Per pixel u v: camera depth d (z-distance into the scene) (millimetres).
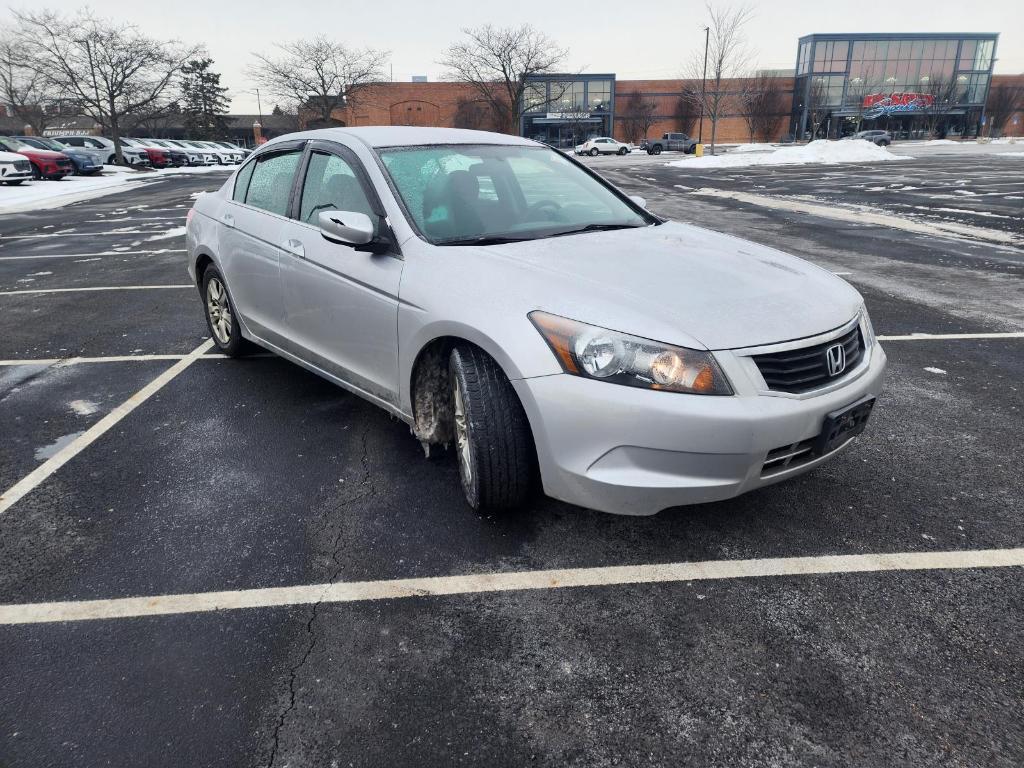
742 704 1833
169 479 3082
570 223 3219
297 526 2701
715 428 2135
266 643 2078
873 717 1780
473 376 2484
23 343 5258
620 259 2697
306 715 1811
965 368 4430
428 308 2590
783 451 2281
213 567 2451
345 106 56938
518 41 55812
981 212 12305
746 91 62500
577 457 2266
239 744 1721
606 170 28547
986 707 1804
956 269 7535
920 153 36781
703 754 1685
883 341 5027
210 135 67750
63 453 3357
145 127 53750
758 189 18047
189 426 3648
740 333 2250
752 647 2039
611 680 1923
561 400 2242
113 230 12297
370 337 2996
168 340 5281
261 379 4355
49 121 47406
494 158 3504
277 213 3783
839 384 2379
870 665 1958
